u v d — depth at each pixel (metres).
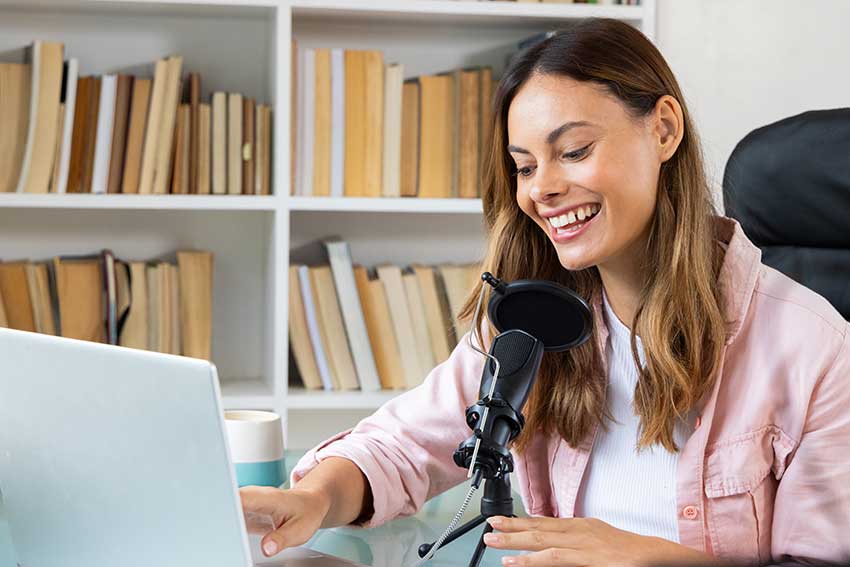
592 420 1.31
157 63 2.34
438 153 2.46
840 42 2.66
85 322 2.36
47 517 0.95
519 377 1.05
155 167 2.34
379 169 2.42
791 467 1.21
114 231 2.55
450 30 2.63
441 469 1.38
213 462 0.79
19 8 2.43
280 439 1.35
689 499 1.24
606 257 1.19
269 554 1.07
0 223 2.50
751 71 2.64
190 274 2.43
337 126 2.40
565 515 1.34
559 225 1.19
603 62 1.16
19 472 0.95
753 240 1.58
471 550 1.14
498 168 1.30
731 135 2.65
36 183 2.29
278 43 2.32
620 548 1.04
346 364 2.45
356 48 2.62
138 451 0.84
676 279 1.21
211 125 2.37
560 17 2.47
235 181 2.38
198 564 0.84
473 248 2.70
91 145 2.33
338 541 1.20
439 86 2.46
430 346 2.49
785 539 1.21
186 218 2.58
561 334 1.07
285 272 2.36
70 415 0.87
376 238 2.66
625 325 1.31
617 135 1.17
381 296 2.47
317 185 2.40
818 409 1.20
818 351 1.20
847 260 1.49
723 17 2.62
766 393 1.22
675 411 1.21
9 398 0.92
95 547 0.92
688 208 1.22
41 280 2.36
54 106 2.30
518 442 1.35
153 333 2.41
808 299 1.24
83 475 0.89
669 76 1.22
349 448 1.31
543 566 1.01
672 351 1.22
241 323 2.62
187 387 0.78
